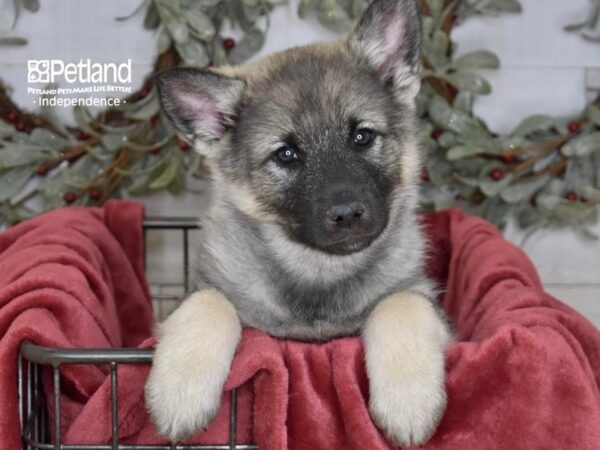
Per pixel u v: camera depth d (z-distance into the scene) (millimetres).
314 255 474
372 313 435
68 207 670
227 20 722
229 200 504
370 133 482
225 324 413
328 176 456
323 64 498
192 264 541
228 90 499
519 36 732
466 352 384
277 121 478
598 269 760
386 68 506
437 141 715
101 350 376
